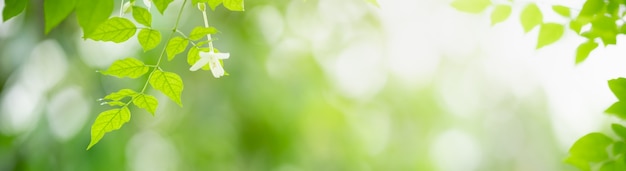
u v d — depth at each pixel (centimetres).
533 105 692
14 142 423
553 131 690
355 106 589
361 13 576
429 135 649
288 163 511
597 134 153
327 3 560
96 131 146
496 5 171
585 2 156
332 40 572
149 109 148
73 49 436
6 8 125
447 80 673
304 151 518
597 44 163
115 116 146
